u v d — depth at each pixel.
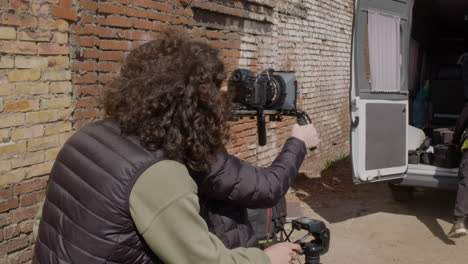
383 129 4.94
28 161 3.01
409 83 7.29
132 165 1.30
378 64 4.91
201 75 1.36
